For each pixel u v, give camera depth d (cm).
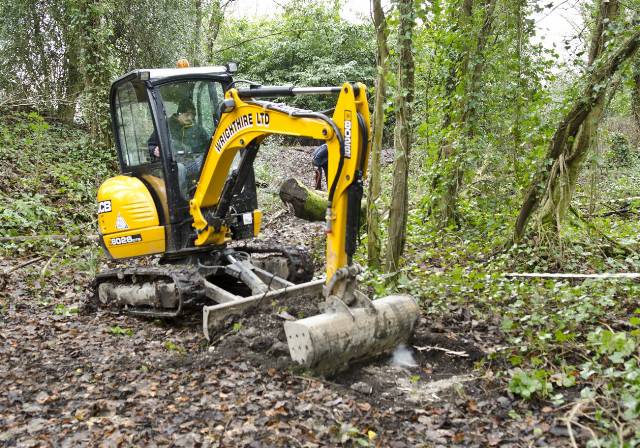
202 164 605
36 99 1403
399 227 649
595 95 703
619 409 385
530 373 452
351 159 450
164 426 401
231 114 555
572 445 361
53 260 869
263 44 2739
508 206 874
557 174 739
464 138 868
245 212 678
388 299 514
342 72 2497
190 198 647
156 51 1545
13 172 1142
